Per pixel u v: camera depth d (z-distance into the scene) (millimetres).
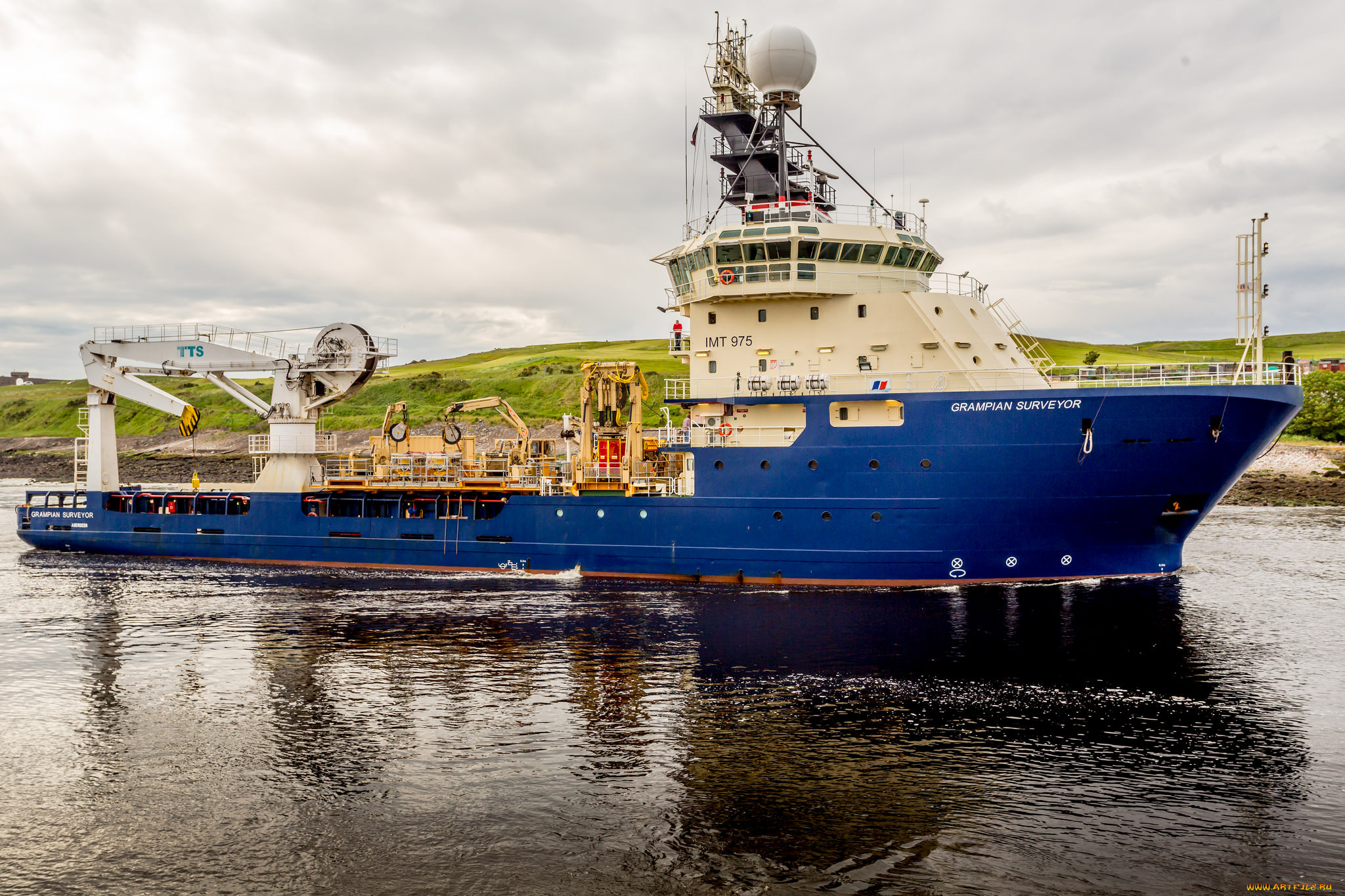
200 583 34188
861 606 27969
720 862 13484
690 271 35281
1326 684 20875
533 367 129375
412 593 31562
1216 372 28969
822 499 30797
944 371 30141
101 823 14828
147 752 17594
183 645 24906
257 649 24469
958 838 14047
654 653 23562
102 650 24547
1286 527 50719
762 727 18469
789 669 22094
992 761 16750
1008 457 29000
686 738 17891
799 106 36312
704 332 34719
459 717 19203
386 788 15938
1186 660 22625
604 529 33812
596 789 15789
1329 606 28266
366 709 19766
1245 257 28469
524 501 35094
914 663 22438
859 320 32219
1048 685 20875
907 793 15516
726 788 15750
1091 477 28953
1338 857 13398
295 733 18469
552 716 19156
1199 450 28328
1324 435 85688
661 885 12914
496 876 13227
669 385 36094
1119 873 13078
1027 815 14758
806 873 13164
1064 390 28359
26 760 17234
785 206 33875
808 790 15680
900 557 30234
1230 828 14297
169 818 14984
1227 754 17000
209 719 19234
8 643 25219
